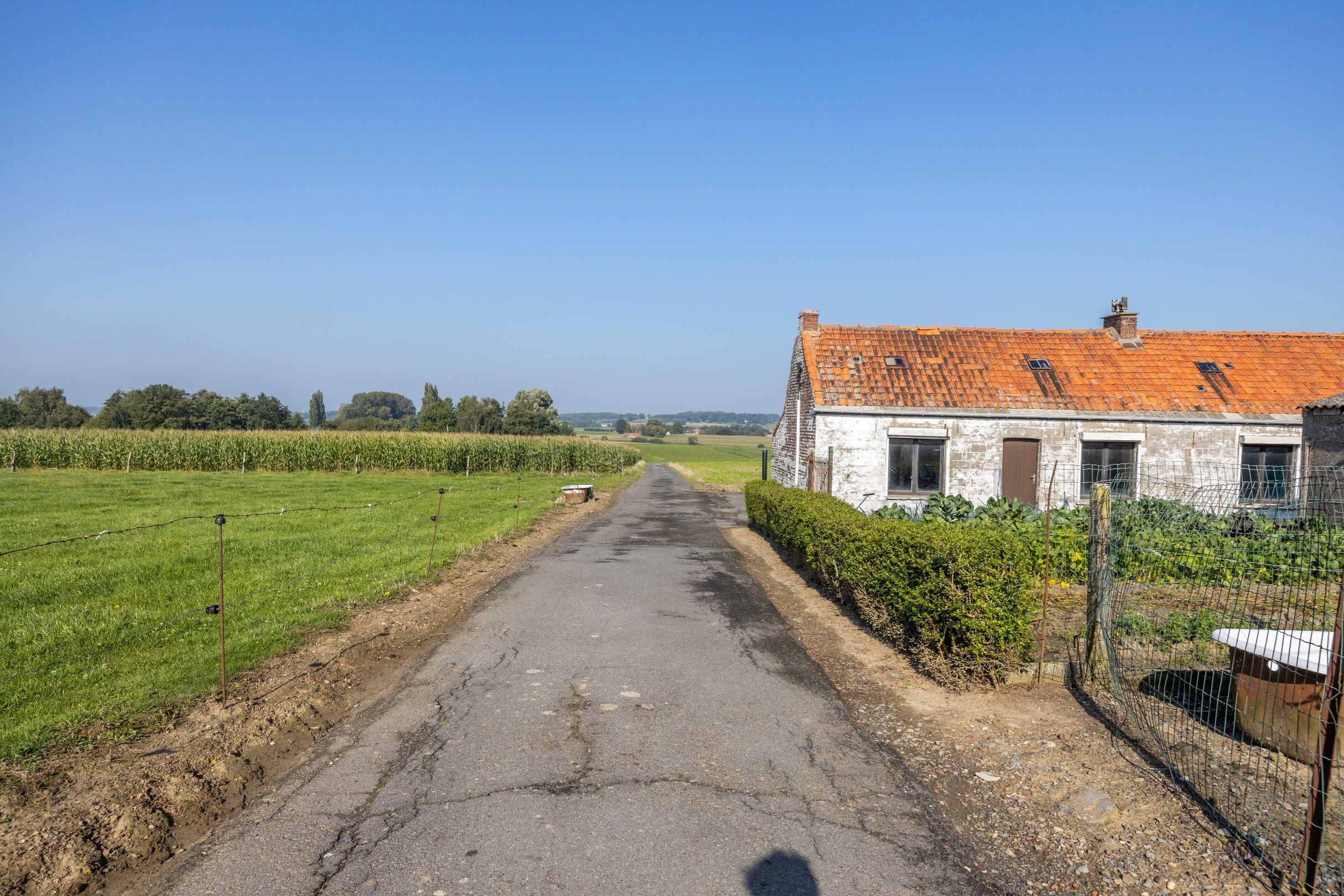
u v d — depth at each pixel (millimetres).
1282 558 8391
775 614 10352
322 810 4863
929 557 7480
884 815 4895
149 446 36688
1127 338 21734
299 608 9727
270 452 38500
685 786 5238
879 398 19484
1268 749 5762
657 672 7746
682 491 33500
